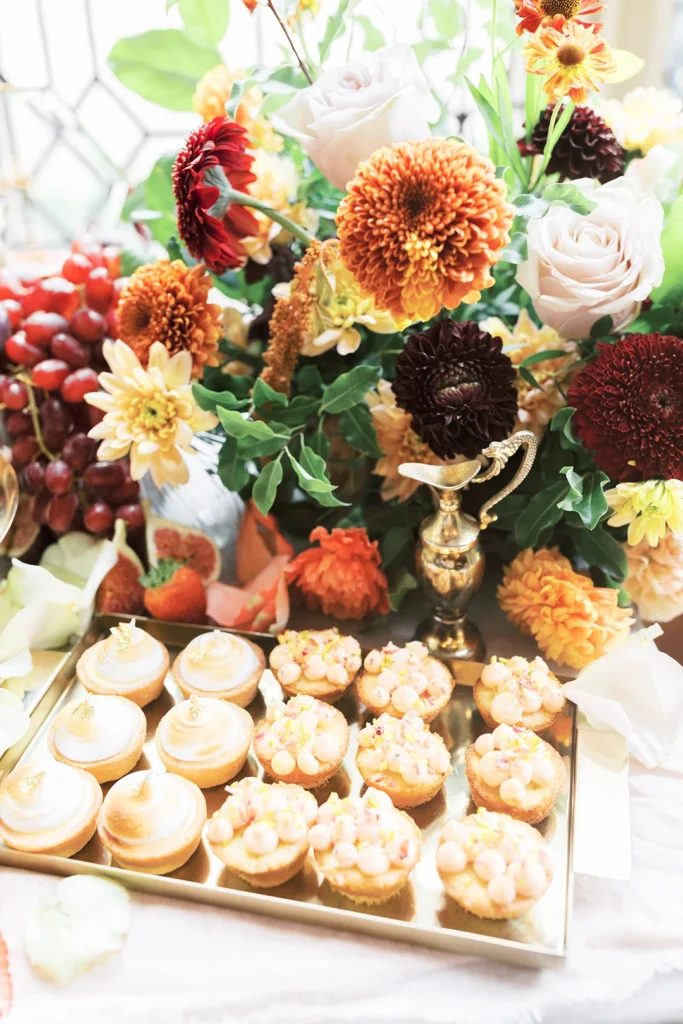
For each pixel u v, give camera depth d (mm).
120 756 779
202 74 967
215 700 807
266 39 1336
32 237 1498
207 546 978
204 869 723
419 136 802
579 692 803
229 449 875
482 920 681
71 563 962
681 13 1323
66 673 871
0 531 836
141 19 1400
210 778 772
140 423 860
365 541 873
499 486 917
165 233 1016
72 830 719
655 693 807
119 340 868
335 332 865
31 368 925
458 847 690
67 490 932
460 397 758
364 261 730
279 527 996
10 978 659
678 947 680
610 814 754
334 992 651
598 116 891
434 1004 646
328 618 958
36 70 1449
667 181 984
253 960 668
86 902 684
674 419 788
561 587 854
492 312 953
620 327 879
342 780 792
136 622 925
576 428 820
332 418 933
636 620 956
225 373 956
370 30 993
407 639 934
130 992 652
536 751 756
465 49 991
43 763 749
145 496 1081
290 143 966
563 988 655
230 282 998
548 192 803
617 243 807
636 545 877
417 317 763
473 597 936
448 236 706
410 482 904
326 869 680
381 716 795
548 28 749
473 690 868
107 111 1486
